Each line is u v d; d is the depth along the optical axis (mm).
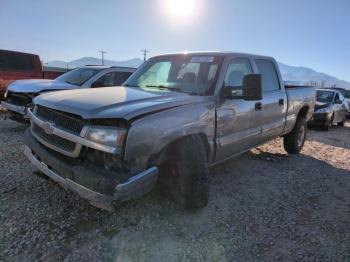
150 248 2730
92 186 2500
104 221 3105
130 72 8133
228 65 3898
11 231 2818
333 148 7406
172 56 4352
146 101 2977
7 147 5367
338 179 4891
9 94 6879
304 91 6113
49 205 3338
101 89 3641
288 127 5680
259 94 3420
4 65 10039
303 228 3223
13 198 3445
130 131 2557
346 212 3672
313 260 2686
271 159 5785
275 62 5203
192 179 3139
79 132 2678
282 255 2734
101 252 2631
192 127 3125
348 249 2877
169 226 3102
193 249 2752
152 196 3652
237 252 2746
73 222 3049
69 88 6875
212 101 3502
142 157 2658
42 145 3152
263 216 3436
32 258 2492
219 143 3648
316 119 10547
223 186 4246
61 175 2812
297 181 4660
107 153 2592
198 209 3375
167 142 2857
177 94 3418
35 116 3258
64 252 2596
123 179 2504
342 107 12117
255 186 4332
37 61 10961
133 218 3199
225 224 3205
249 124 4254
